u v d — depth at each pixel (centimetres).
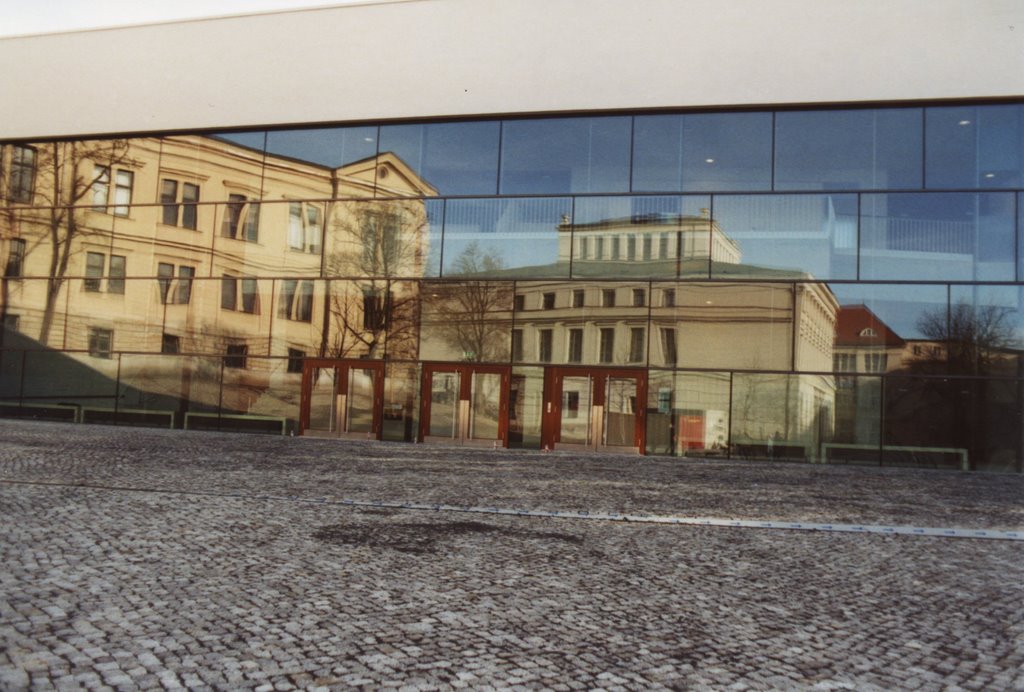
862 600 571
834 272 1848
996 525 952
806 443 1831
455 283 2030
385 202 2086
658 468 1572
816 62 1873
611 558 683
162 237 2230
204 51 2216
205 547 653
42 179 2328
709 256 1898
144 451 1475
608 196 1961
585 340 1947
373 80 2097
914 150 1844
